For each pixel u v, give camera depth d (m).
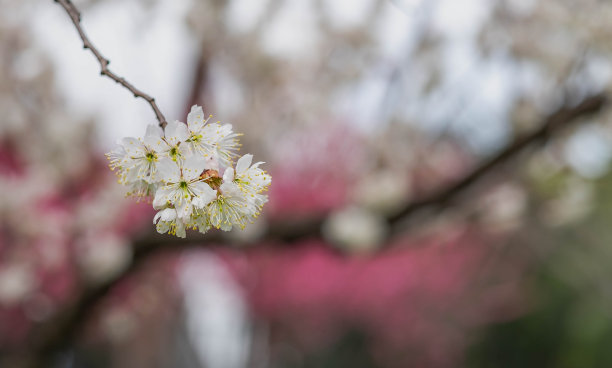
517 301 12.77
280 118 4.51
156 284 5.52
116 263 4.06
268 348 12.93
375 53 4.02
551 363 13.66
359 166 4.52
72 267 4.60
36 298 5.40
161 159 1.37
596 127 3.69
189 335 8.97
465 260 11.99
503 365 14.77
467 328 13.63
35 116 4.35
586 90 3.27
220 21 3.59
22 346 4.57
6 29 4.12
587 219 5.67
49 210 5.11
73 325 4.42
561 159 3.76
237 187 1.42
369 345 13.88
